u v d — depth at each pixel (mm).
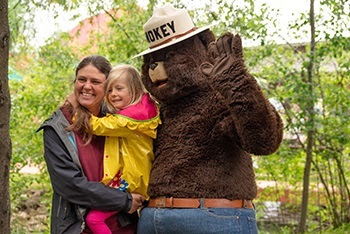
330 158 9383
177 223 3492
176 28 3709
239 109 3246
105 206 3627
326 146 9117
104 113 3926
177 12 3764
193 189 3506
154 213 3586
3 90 4012
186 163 3541
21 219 9555
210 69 3404
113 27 8844
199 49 3725
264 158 9398
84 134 3742
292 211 10023
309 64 8383
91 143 3762
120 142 3732
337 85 8898
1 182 4031
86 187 3604
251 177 3650
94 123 3691
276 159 9344
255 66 8852
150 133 3660
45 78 9133
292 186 10062
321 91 8719
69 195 3641
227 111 3463
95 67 3787
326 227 9820
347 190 9531
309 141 8789
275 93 8750
